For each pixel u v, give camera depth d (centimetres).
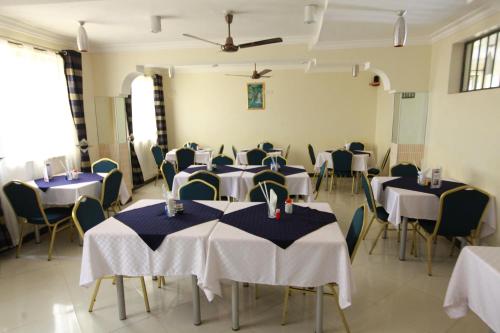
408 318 235
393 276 292
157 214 248
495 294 160
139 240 210
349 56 463
